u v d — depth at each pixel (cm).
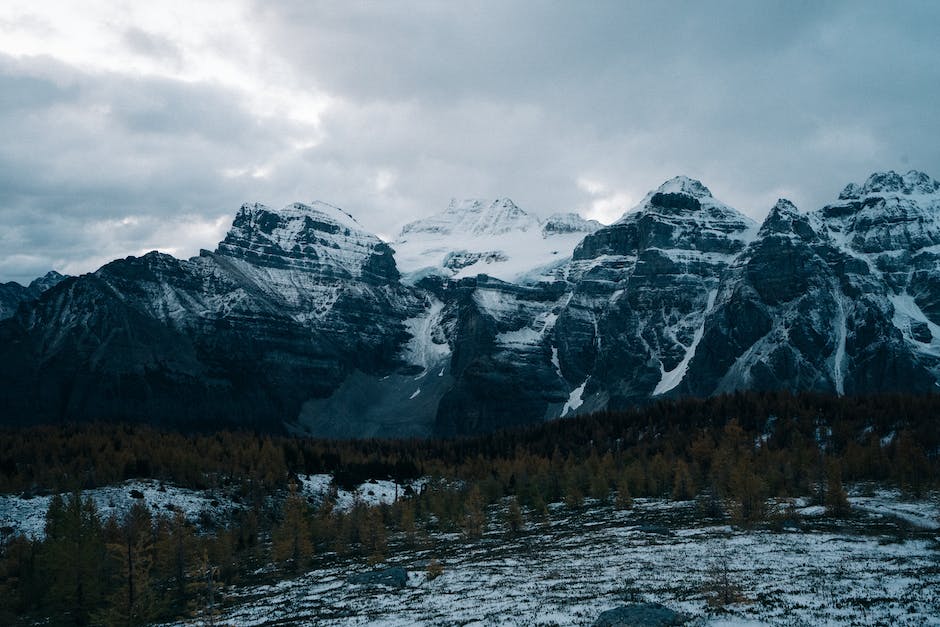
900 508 13400
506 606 7806
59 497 13400
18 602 11056
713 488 14638
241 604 10138
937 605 6406
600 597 7769
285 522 13825
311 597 9944
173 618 9769
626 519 14738
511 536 14150
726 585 7194
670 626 6356
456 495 18400
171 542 12156
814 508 13712
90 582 10244
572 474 19688
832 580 7681
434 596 8912
